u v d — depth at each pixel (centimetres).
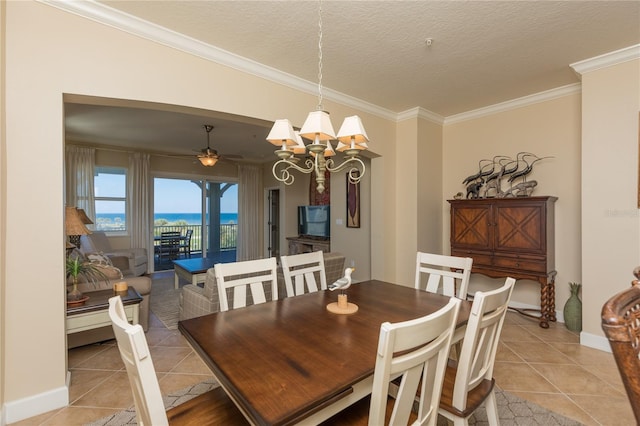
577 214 338
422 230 421
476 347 132
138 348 81
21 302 183
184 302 328
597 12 213
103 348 283
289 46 257
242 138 569
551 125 355
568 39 248
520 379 230
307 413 89
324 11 212
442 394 143
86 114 420
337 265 374
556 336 307
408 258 424
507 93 361
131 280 314
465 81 328
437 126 448
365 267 521
